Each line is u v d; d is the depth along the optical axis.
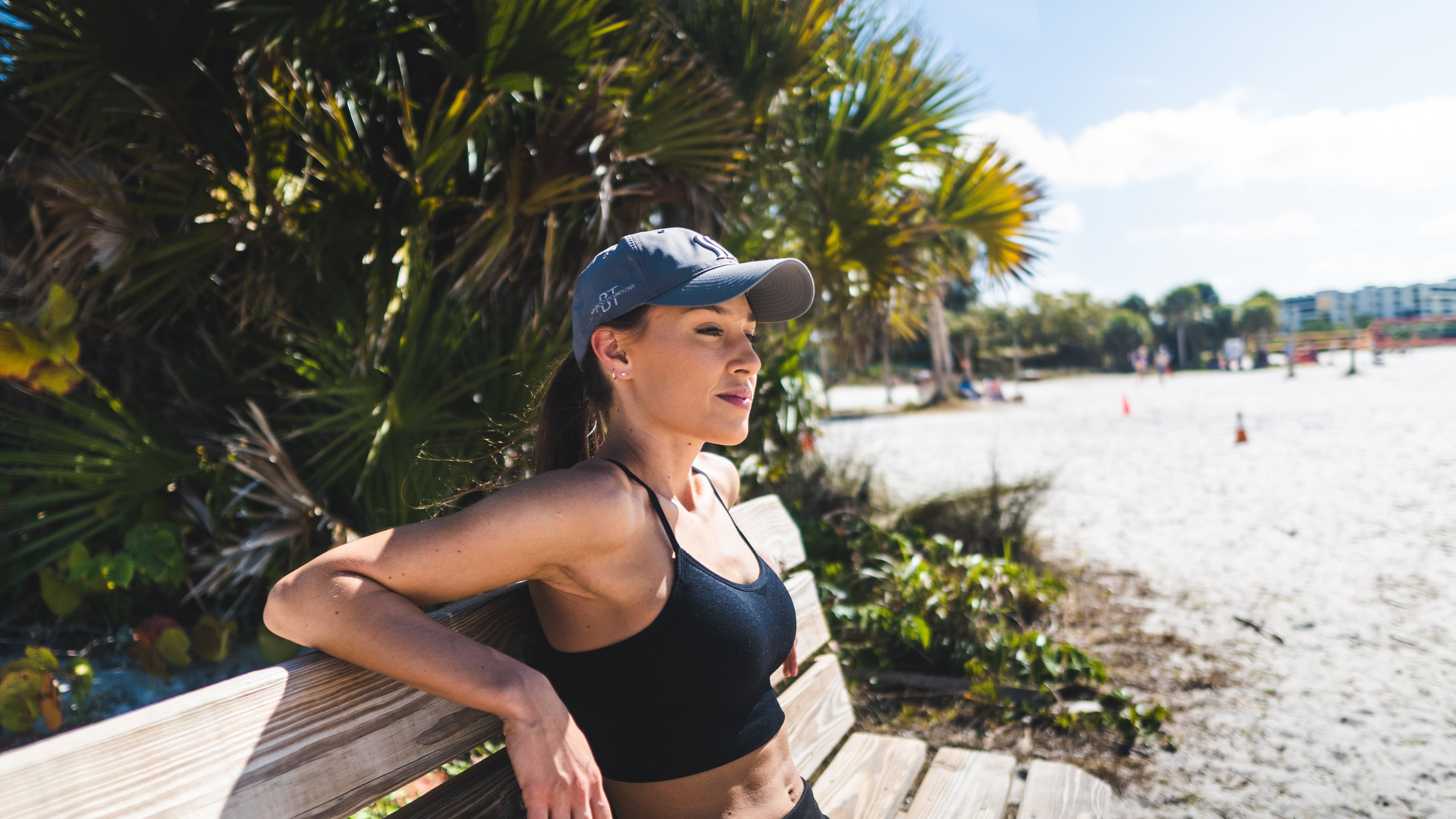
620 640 1.05
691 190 3.71
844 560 4.58
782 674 1.76
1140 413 18.22
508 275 3.24
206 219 2.80
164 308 3.23
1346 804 2.64
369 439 2.84
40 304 3.14
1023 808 1.79
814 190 4.68
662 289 1.10
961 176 5.42
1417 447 10.29
